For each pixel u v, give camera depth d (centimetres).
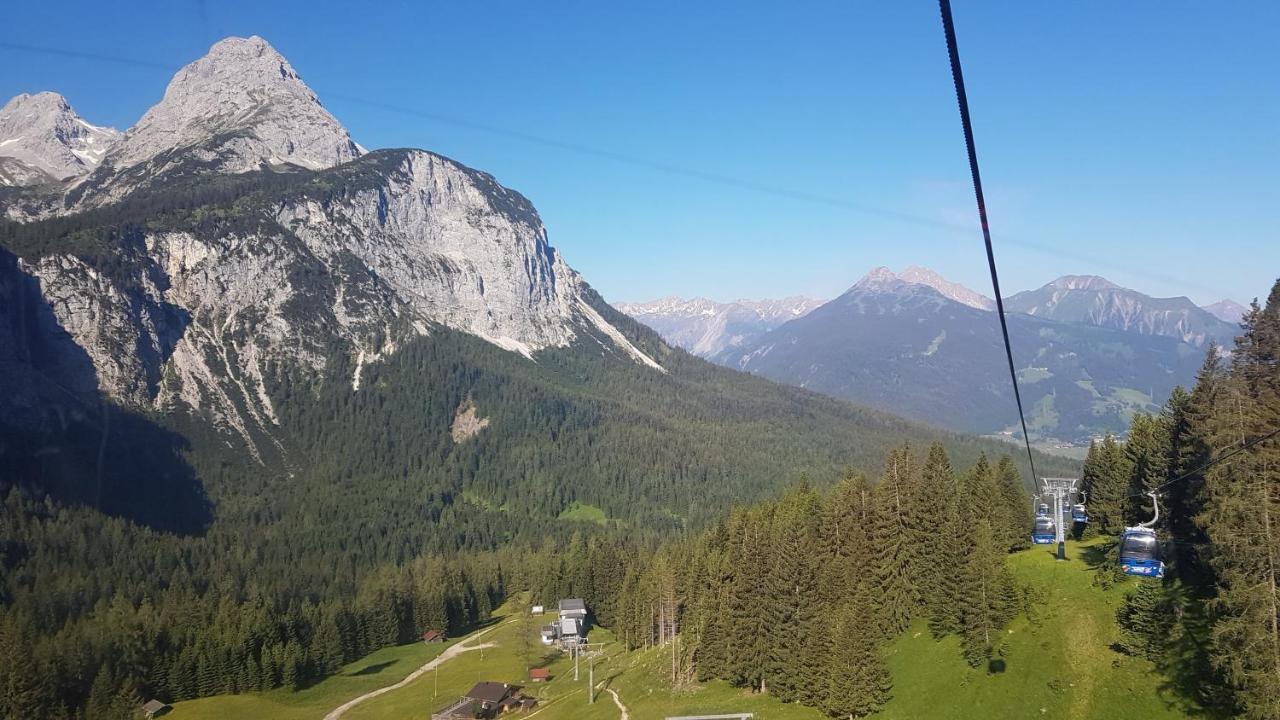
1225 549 6184
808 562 10112
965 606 8850
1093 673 7644
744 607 10725
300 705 15375
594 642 18488
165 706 15250
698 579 13288
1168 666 7119
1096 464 11506
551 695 13888
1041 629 8538
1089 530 10925
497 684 14400
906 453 11619
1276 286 7606
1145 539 5684
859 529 10556
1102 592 8606
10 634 14475
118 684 14800
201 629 17050
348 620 18988
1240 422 6306
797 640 9819
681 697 11100
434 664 18138
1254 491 6006
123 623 16838
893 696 8906
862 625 9131
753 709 9925
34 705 13738
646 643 15038
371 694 16000
